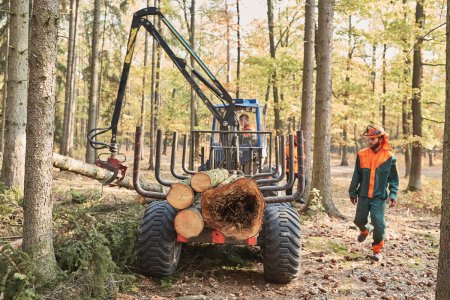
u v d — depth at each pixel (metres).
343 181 21.16
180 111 25.44
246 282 4.92
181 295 4.41
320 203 8.88
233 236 4.26
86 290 3.83
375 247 6.06
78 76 37.03
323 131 9.37
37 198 3.80
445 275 2.97
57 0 3.78
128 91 32.47
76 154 28.48
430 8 15.19
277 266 4.69
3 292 3.47
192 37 19.95
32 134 3.78
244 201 4.33
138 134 4.75
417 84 16.34
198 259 5.54
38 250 3.79
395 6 14.92
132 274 4.66
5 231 5.83
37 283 3.65
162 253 4.68
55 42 3.82
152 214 4.78
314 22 11.27
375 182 6.05
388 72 17.38
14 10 8.07
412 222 9.94
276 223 4.74
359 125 20.88
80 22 30.75
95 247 4.09
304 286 4.85
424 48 15.30
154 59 21.22
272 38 19.23
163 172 18.27
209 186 4.34
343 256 6.19
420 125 16.64
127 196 9.85
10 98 8.14
